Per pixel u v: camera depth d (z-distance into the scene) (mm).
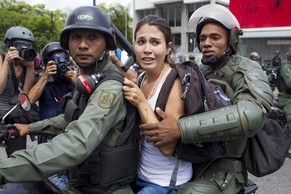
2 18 36562
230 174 1826
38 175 1330
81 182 1558
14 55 2760
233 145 1831
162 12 30781
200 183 1749
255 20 6207
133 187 1770
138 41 1696
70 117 1578
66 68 2857
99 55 1573
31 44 2928
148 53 1661
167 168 1703
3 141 1779
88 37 1546
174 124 1534
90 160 1495
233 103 1805
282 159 1864
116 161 1528
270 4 6020
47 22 37344
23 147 2691
